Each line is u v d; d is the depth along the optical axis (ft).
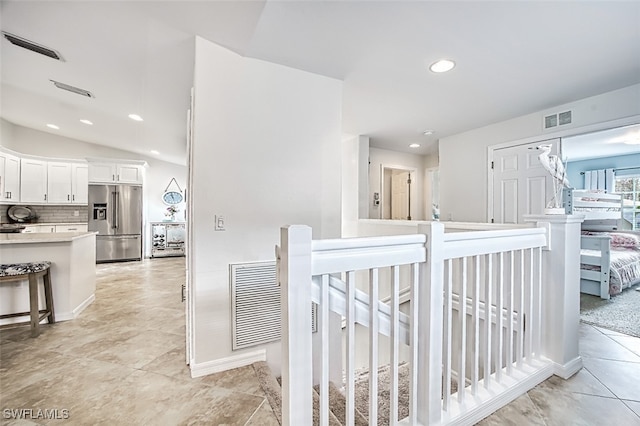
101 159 20.13
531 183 10.82
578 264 5.83
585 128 9.37
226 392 5.76
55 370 6.57
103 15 6.34
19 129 18.93
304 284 3.13
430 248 3.99
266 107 7.10
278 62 7.16
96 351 7.50
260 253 7.01
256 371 6.53
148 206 23.53
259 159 7.02
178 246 23.81
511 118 11.41
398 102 9.86
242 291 6.78
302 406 3.14
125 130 16.40
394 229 10.61
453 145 13.87
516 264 6.05
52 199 18.98
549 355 5.76
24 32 7.34
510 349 5.31
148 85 9.83
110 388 5.89
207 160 6.48
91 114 14.24
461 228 7.90
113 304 11.47
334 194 7.96
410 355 4.04
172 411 5.21
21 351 7.49
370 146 16.67
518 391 5.04
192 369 6.31
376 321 3.67
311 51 6.72
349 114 11.07
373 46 6.52
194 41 6.82
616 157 19.70
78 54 8.23
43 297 9.62
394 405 3.90
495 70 7.61
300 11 5.36
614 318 8.98
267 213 7.10
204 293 6.45
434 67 7.48
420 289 4.05
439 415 4.14
